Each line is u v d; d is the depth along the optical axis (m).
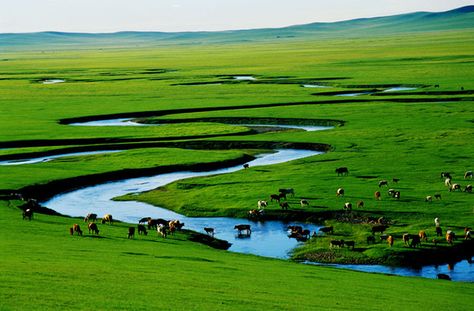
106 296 34.47
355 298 38.00
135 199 78.06
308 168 88.31
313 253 55.47
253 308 34.00
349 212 66.12
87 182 86.69
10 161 101.06
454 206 66.50
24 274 37.94
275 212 67.81
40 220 62.88
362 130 117.44
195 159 97.62
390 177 81.12
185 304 33.91
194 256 49.41
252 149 108.69
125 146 110.44
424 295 40.28
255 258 51.88
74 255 45.84
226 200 73.56
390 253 54.06
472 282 48.25
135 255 47.59
